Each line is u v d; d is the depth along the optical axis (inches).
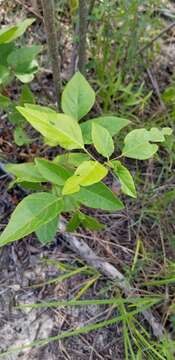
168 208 18.9
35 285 16.9
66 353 16.0
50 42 16.2
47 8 15.0
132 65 20.9
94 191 12.2
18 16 21.6
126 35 20.6
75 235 17.6
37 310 16.5
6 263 17.2
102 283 17.2
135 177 19.3
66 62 21.6
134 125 20.0
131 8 19.7
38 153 19.1
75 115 13.1
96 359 16.0
